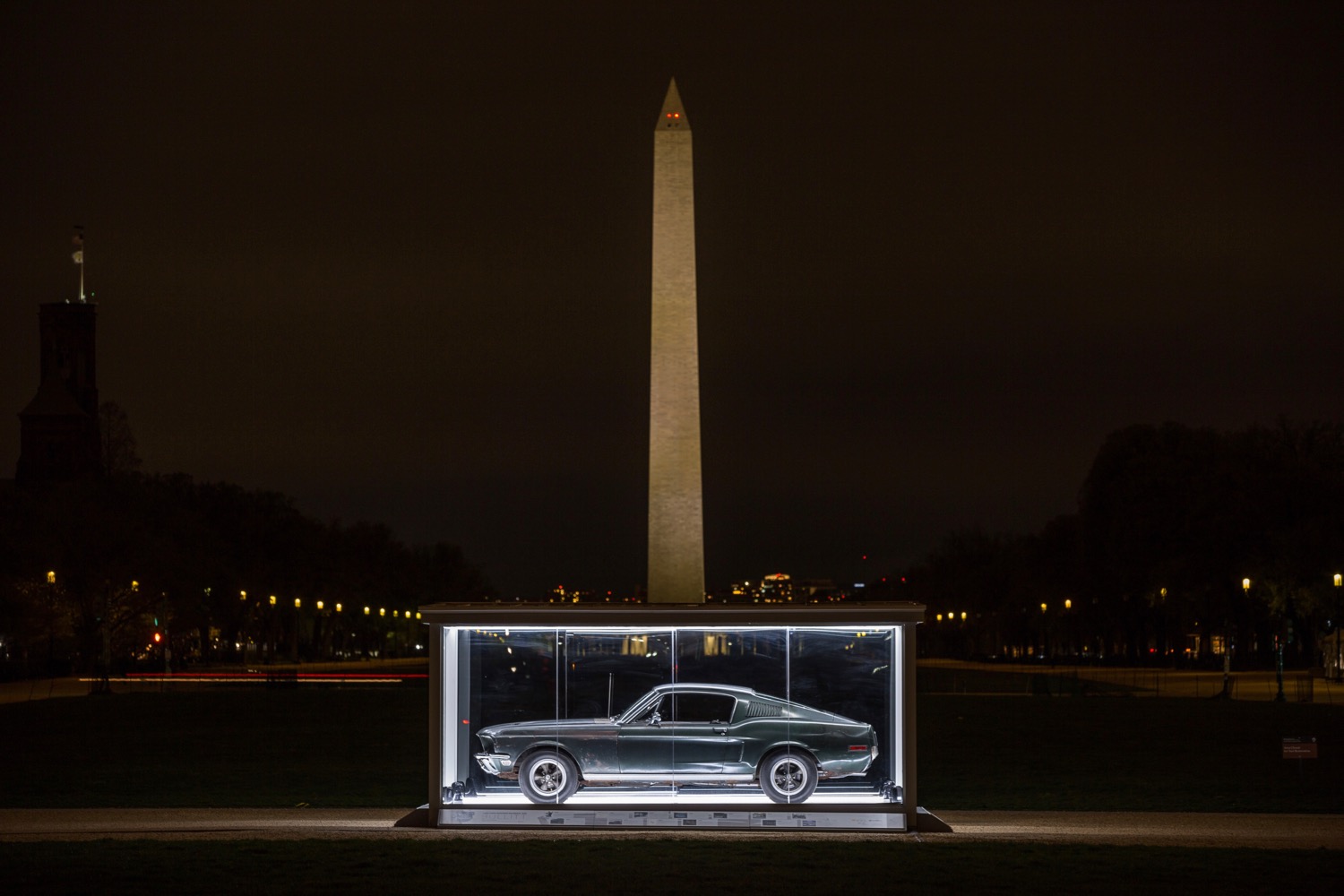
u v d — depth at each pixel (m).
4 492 106.69
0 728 52.09
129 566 101.12
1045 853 22.44
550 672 25.39
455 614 25.28
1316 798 30.64
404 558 188.12
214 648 155.38
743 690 25.22
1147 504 108.44
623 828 25.06
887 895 19.23
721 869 21.00
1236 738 46.91
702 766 25.09
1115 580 119.25
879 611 24.86
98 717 58.34
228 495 147.00
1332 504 96.56
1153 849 22.91
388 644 192.50
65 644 114.75
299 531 151.12
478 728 25.36
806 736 25.03
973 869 21.02
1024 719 57.31
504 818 25.12
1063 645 162.25
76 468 181.75
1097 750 42.91
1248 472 100.75
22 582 97.00
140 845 22.84
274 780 34.25
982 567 169.62
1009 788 33.09
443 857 21.80
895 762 25.02
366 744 44.84
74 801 29.77
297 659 159.50
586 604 25.38
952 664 154.50
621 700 25.28
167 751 42.09
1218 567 99.50
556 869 20.95
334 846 22.84
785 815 25.00
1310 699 70.00
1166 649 145.38
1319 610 92.94
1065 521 142.50
